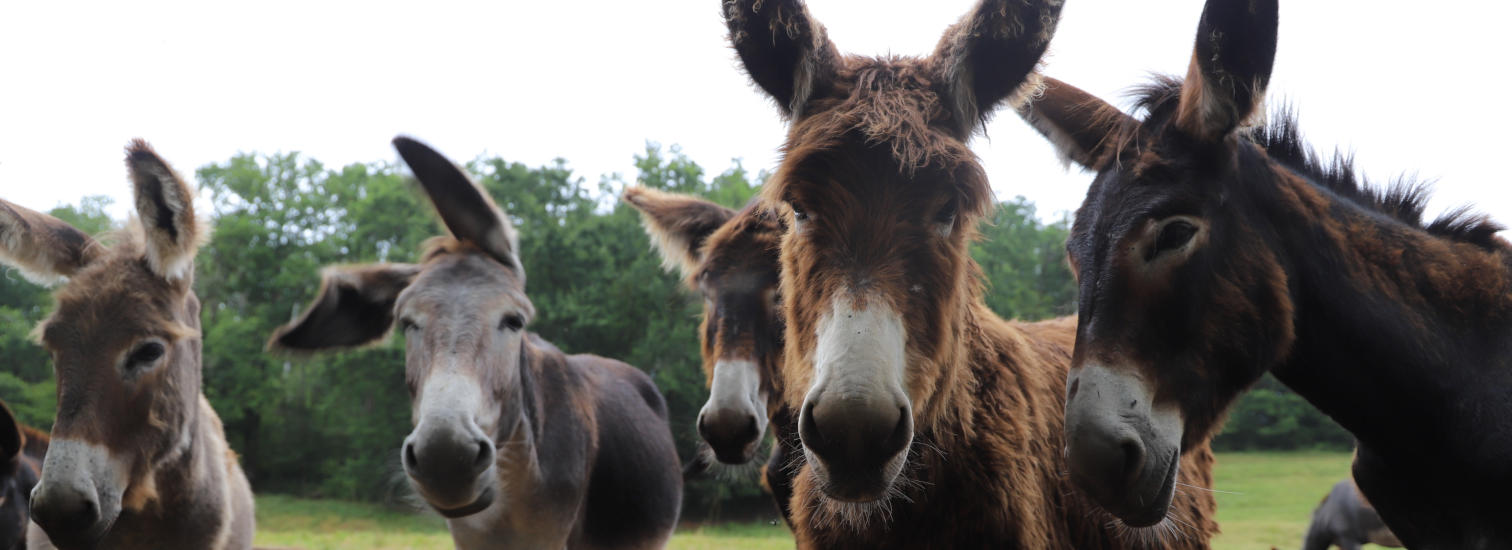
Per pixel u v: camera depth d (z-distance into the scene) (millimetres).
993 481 2973
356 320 4938
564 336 34844
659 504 6246
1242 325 2434
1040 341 3896
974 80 2688
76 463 3377
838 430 2229
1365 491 2922
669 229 4984
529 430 4648
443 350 3973
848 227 2414
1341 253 2625
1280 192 2639
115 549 3914
